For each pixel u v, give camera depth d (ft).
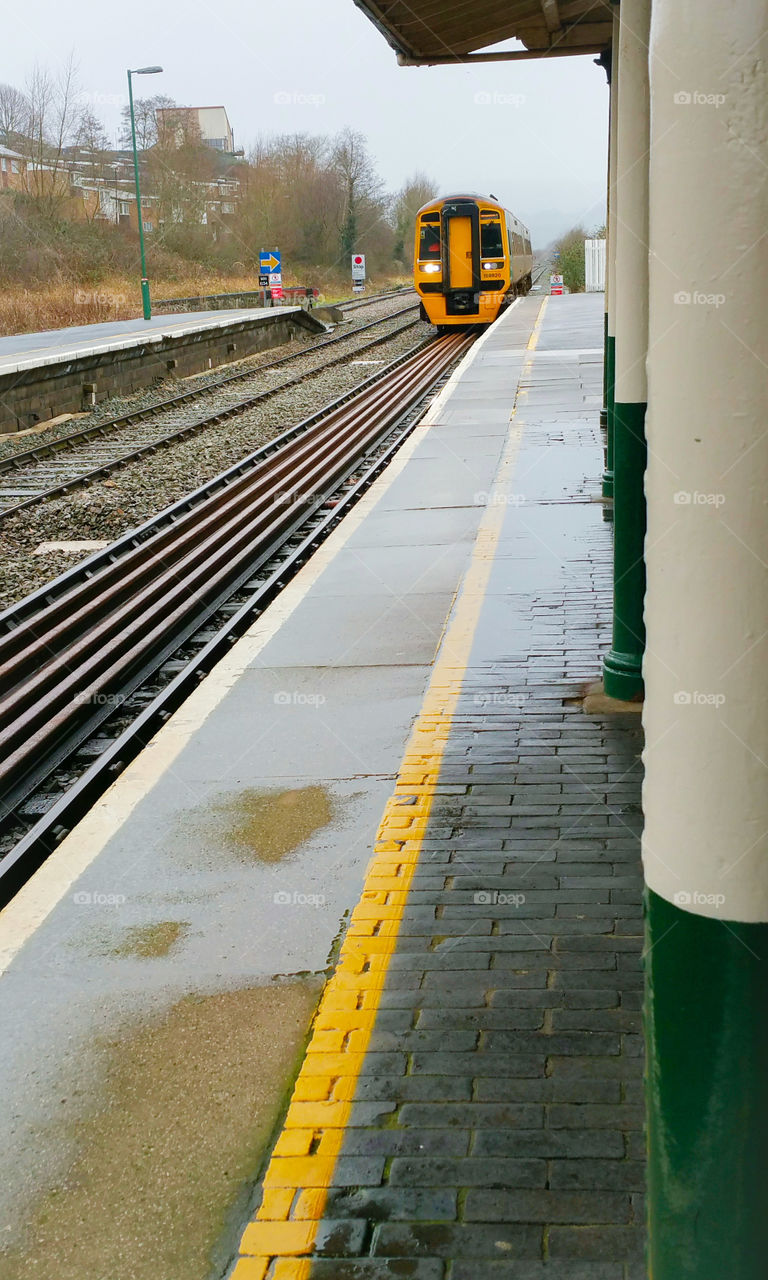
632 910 12.28
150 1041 10.64
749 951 5.07
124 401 73.72
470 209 104.53
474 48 30.94
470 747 16.98
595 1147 8.83
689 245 4.54
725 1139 5.29
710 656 4.81
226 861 13.99
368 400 68.13
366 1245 8.08
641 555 18.13
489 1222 8.19
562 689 19.17
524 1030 10.34
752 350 4.50
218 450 54.03
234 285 173.88
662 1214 5.57
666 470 4.85
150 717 21.56
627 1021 10.36
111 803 15.76
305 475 44.52
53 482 47.52
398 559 28.35
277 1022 10.81
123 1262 8.20
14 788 19.39
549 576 26.03
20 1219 8.66
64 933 12.53
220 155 198.39
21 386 63.36
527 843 13.96
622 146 16.85
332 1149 9.03
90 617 28.63
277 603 25.25
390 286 238.89
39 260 140.67
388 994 11.03
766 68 4.32
